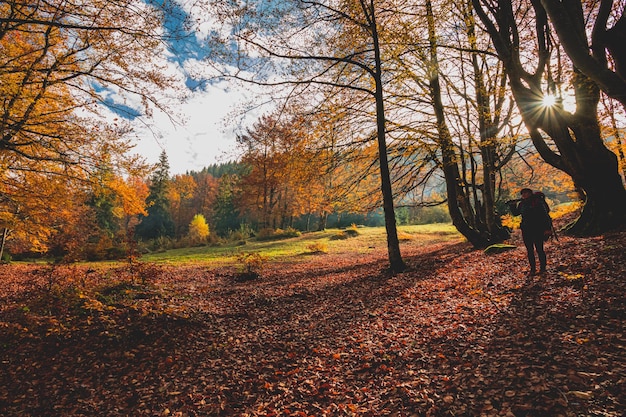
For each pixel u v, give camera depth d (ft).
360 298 26.55
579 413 8.93
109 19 25.20
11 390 14.80
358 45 36.29
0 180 35.47
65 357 17.33
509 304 17.80
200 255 79.56
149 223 204.23
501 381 11.16
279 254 73.67
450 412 10.31
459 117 41.47
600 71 13.75
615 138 40.24
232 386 14.53
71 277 27.84
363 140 38.19
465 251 43.98
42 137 33.96
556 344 12.62
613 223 26.63
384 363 14.62
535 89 27.17
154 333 19.66
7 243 88.89
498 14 28.53
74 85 32.81
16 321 20.11
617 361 10.73
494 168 43.65
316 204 109.19
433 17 34.53
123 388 14.82
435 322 17.94
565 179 54.44
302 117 35.24
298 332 20.52
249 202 134.82
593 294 16.05
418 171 43.65
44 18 25.68
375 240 93.71
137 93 29.96
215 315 24.54
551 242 29.30
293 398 13.10
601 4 15.79
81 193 40.50
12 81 29.40
